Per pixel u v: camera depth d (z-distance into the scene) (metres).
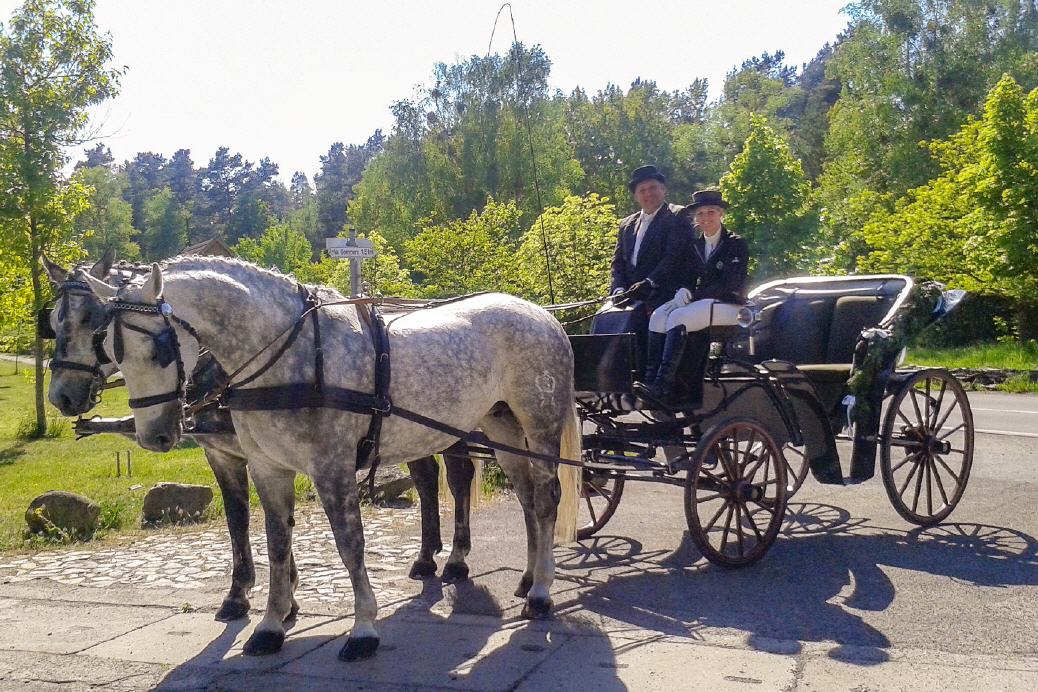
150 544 7.18
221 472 5.43
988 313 26.55
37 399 16.05
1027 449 10.32
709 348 6.25
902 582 5.62
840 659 4.35
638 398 6.15
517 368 5.49
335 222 100.00
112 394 21.84
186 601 5.65
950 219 24.53
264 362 4.56
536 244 17.50
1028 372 18.09
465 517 6.11
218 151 126.81
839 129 40.06
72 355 4.22
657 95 68.19
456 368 5.11
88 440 15.03
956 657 4.36
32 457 13.21
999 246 21.14
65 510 7.48
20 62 15.48
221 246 35.16
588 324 15.66
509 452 5.39
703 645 4.61
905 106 37.03
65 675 4.41
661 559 6.40
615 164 61.94
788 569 6.00
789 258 29.17
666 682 4.12
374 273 24.80
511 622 5.10
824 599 5.33
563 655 4.52
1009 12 36.38
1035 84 33.91
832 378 6.83
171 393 4.34
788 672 4.20
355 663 4.50
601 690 4.05
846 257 32.09
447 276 25.52
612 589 5.69
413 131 47.62
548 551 5.32
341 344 4.73
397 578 6.09
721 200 6.52
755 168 29.59
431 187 46.09
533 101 44.97
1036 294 21.73
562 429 5.70
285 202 146.00
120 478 10.84
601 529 7.31
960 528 6.96
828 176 41.56
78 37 15.70
